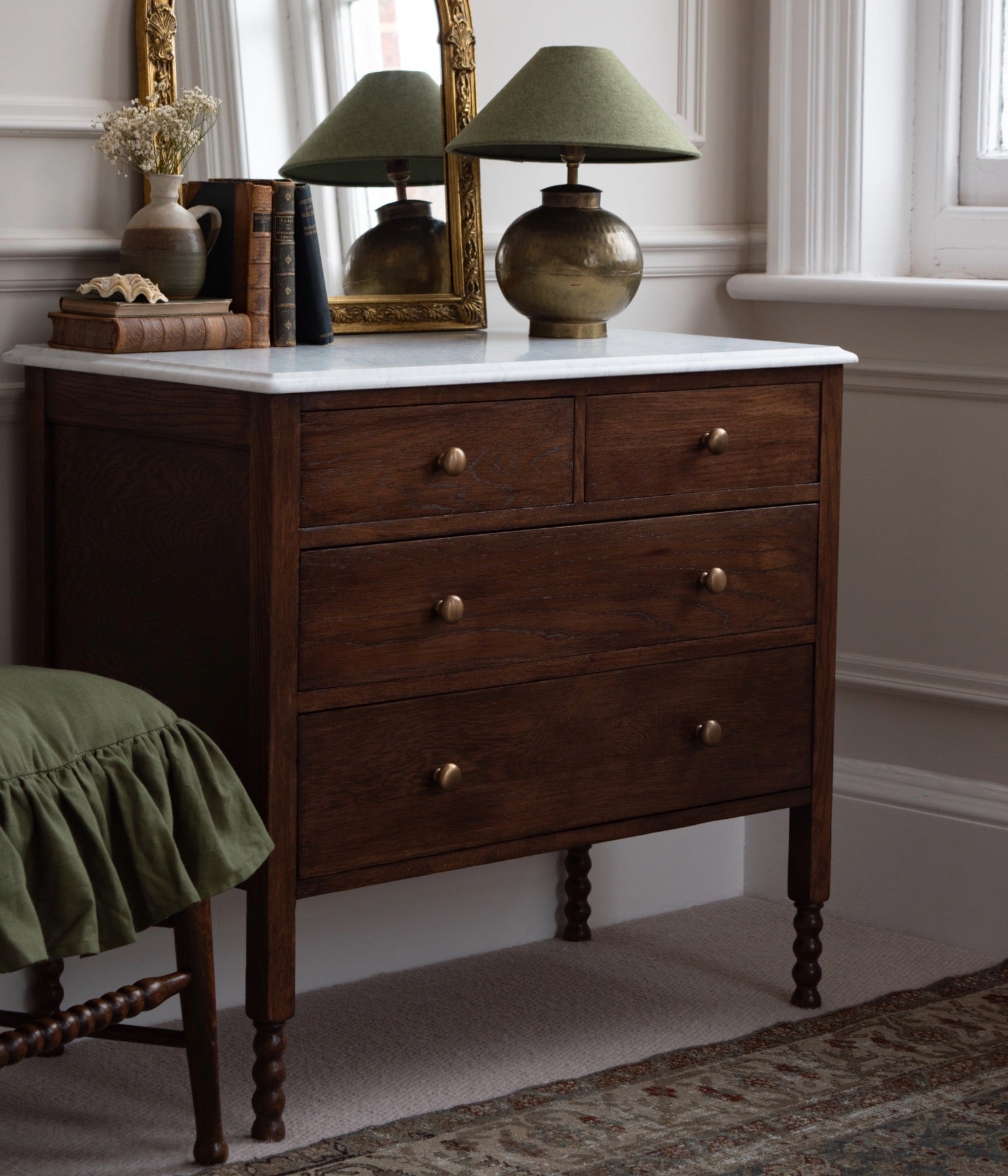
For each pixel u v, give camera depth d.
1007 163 3.04
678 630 2.35
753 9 3.11
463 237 2.70
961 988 2.71
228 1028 2.52
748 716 2.44
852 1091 2.29
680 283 3.08
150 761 1.90
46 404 2.34
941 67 3.08
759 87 3.12
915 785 2.99
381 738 2.10
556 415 2.19
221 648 2.09
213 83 2.47
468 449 2.12
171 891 1.88
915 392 2.93
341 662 2.05
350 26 2.59
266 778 2.02
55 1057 2.40
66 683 1.91
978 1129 2.18
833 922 3.06
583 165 2.92
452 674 2.15
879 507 3.01
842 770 3.08
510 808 2.22
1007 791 2.89
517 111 2.46
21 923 1.72
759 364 2.34
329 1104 2.25
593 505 2.24
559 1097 2.27
